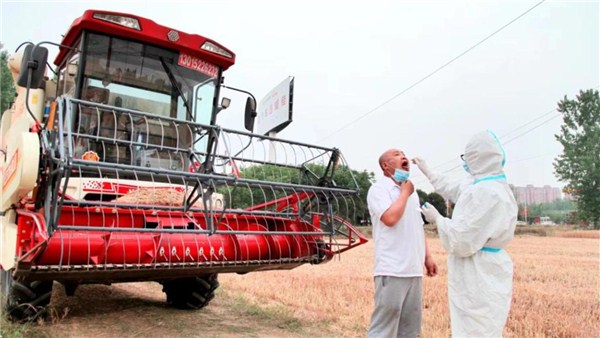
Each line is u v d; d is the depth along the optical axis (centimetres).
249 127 682
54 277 422
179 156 617
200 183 445
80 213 446
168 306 685
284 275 1056
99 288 828
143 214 482
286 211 591
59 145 383
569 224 5009
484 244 327
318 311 673
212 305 705
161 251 459
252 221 554
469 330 330
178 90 627
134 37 601
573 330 596
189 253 477
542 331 599
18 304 483
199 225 500
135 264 439
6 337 436
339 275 1060
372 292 819
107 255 429
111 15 577
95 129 577
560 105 4728
